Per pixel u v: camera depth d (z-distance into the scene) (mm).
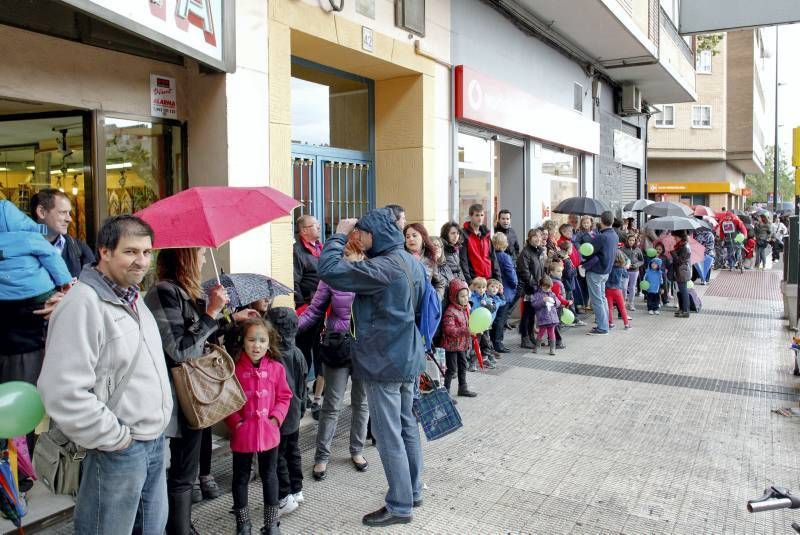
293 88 6914
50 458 3494
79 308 2305
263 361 3539
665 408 5828
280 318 3779
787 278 10367
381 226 3740
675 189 36406
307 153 7012
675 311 11781
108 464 2432
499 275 7668
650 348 8477
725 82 35344
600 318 9562
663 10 13789
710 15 13555
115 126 4879
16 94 4195
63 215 4016
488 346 7281
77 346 2271
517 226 11180
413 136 7863
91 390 2352
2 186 4973
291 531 3625
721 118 35062
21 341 3639
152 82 5082
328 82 7418
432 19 7977
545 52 11461
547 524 3674
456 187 8594
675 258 11219
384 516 3688
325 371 4355
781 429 5262
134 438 2451
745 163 43125
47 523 3557
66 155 4824
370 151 8047
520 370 7234
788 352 8219
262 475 3498
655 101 18312
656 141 35094
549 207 12180
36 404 2572
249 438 3414
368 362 3646
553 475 4348
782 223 26922
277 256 5723
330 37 6289
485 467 4488
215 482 4223
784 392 6355
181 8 4137
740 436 5094
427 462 4582
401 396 3822
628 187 17312
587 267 9562
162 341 2990
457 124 8688
